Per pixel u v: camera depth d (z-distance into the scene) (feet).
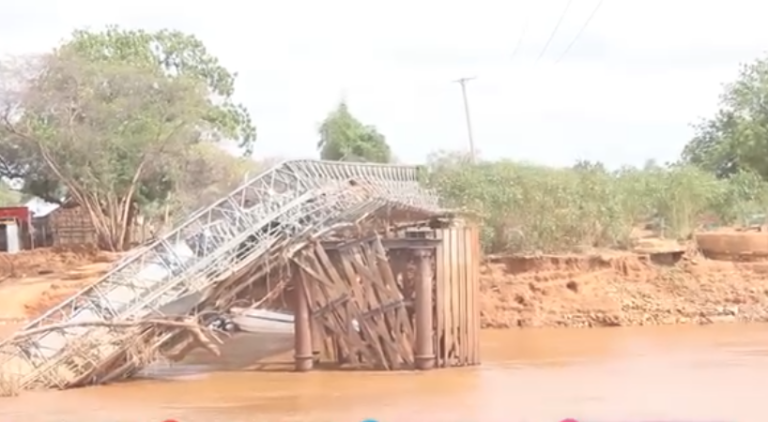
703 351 150.30
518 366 133.39
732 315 193.57
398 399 107.04
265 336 152.35
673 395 109.19
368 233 132.26
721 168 308.60
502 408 101.14
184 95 237.86
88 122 227.40
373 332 126.72
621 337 171.63
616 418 95.04
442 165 228.22
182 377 123.65
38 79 224.53
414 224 152.35
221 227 125.70
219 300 125.08
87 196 234.99
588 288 198.29
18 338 116.16
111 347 117.50
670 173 239.50
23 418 98.48
